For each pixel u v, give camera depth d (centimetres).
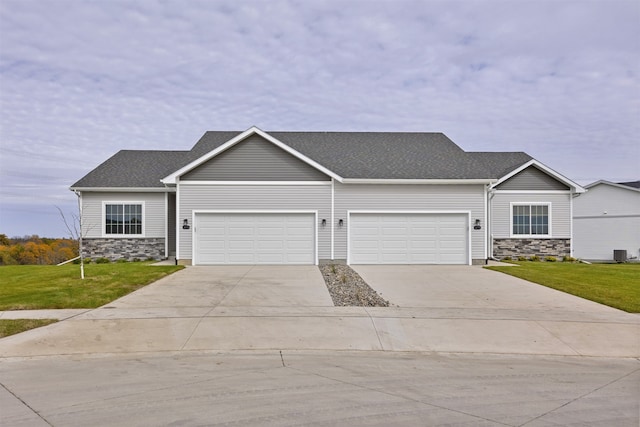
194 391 586
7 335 865
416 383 629
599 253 3133
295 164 1928
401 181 1919
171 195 2342
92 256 2280
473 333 902
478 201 1948
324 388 600
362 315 1011
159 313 1014
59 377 649
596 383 639
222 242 1909
